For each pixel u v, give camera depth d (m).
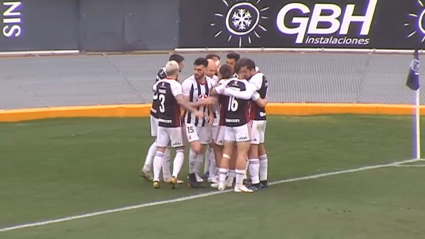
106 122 68.88
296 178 49.09
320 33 89.50
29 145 58.78
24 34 88.75
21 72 81.06
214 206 41.94
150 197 44.06
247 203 42.66
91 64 84.62
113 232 36.97
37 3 88.75
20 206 41.97
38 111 69.88
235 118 44.47
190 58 86.88
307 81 79.88
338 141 61.25
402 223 38.69
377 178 49.09
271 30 89.62
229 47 90.00
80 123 68.25
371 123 69.00
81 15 90.19
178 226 38.00
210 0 89.56
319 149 58.25
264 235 36.47
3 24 87.94
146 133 64.00
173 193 45.06
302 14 89.38
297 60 85.69
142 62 85.44
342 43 89.38
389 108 73.19
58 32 89.69
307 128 66.56
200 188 46.41
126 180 48.34
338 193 45.12
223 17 89.62
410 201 43.19
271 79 80.38
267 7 89.31
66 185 46.88
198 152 45.88
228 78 45.19
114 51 90.69
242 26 89.56
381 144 60.16
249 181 47.84
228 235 36.44
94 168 51.53
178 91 44.91
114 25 90.56
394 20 88.62
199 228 37.62
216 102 46.12
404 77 80.75
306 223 38.59
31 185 46.78
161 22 90.50
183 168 51.97
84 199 43.53
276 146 59.19
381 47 89.00
